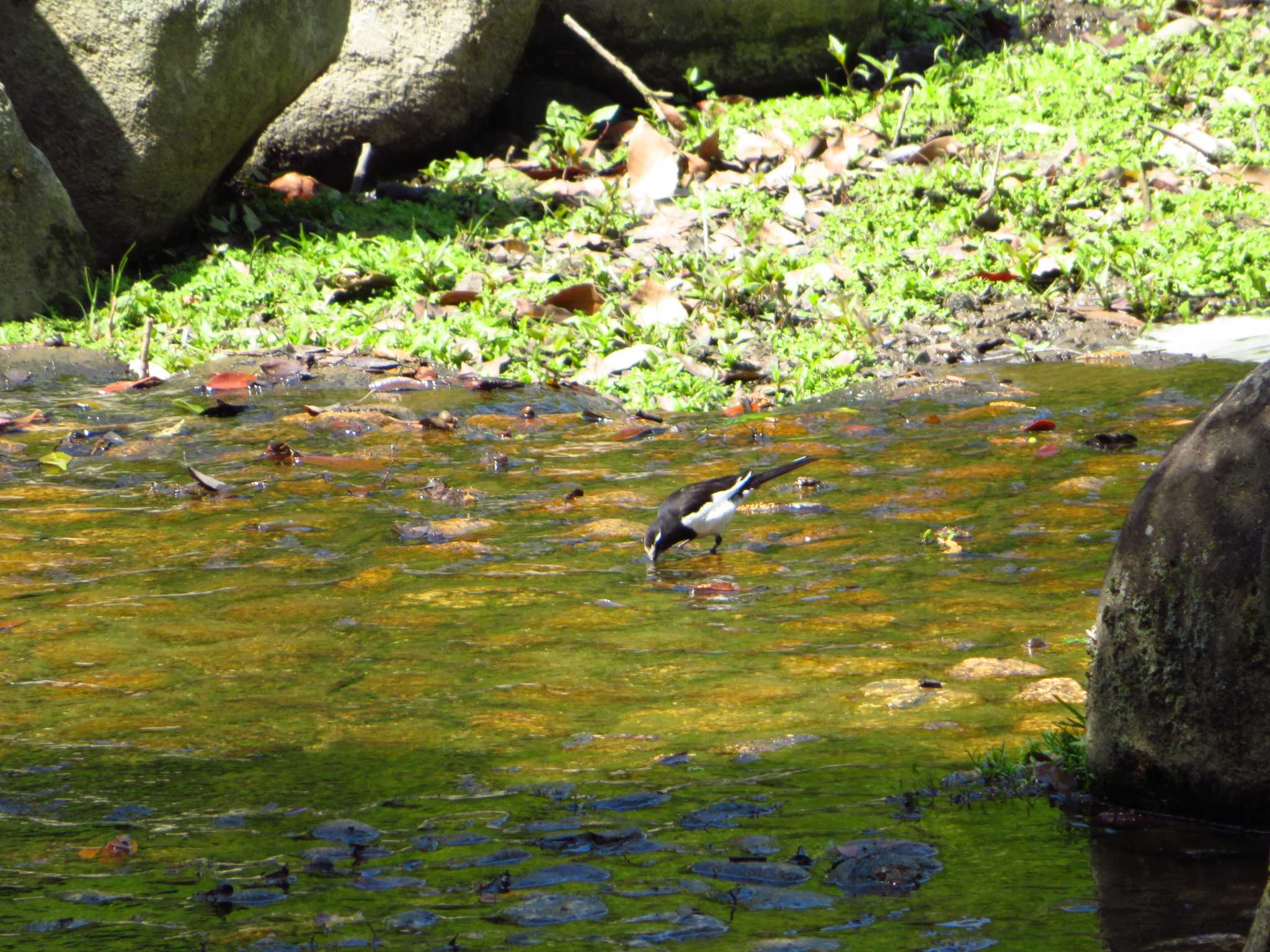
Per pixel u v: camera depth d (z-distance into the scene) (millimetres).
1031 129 20969
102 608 8891
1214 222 18578
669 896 5211
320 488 11609
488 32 20641
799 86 23516
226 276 17047
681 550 10062
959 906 5082
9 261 16000
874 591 8992
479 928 5016
